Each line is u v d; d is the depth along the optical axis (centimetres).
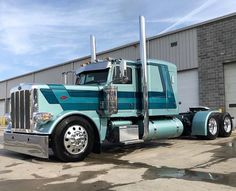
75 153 914
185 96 2052
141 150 1083
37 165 869
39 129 916
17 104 994
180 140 1327
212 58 1922
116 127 1022
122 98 1046
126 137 1033
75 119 923
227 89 1859
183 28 2056
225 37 1864
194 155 952
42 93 930
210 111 1370
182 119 1319
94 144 997
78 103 975
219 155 941
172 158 920
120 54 2473
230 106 1842
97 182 676
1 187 656
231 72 1848
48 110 931
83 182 680
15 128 999
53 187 647
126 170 781
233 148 1069
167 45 2145
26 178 727
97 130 991
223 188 610
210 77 1928
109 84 1020
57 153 895
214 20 1911
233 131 1709
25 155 1039
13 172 793
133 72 1080
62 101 951
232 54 1831
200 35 1981
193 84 2014
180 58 2075
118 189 619
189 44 2034
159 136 1115
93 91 1005
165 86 1162
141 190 609
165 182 659
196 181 663
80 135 923
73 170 798
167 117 1191
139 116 1083
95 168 816
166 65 1177
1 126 3288
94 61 1103
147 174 735
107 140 1044
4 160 961
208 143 1213
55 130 898
